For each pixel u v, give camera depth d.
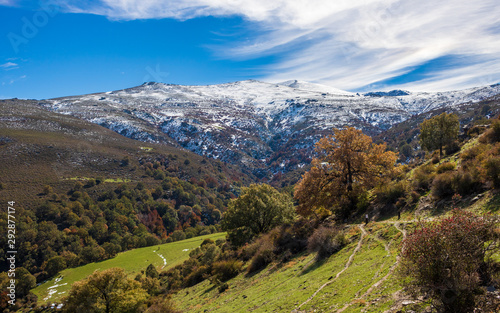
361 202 27.44
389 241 15.17
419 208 20.48
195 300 25.86
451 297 6.18
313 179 32.28
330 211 33.19
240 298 18.61
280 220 38.72
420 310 6.98
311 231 26.98
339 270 14.29
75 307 25.47
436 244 6.31
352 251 16.64
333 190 30.91
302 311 10.93
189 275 39.00
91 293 25.64
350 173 31.53
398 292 8.42
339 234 19.17
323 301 10.89
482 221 6.45
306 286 13.99
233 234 39.72
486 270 6.64
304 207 32.19
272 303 13.78
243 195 42.06
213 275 32.59
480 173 17.77
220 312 17.05
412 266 6.65
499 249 7.01
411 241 6.79
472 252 6.25
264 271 22.95
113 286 26.47
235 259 33.22
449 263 6.15
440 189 19.75
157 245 92.19
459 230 6.29
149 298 35.47
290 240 26.56
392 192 24.66
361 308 8.63
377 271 11.33
